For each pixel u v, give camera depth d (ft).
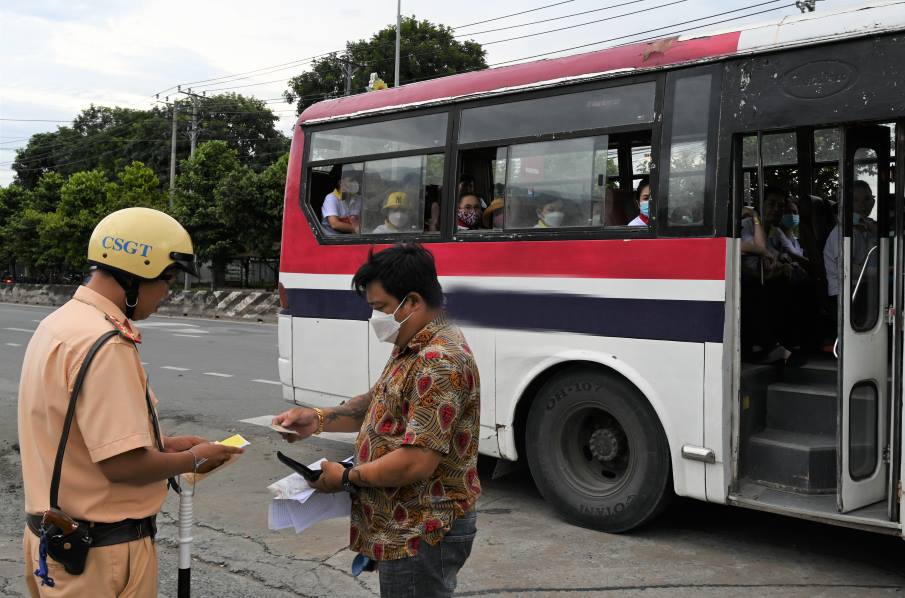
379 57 106.73
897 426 12.88
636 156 17.29
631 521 15.83
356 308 20.59
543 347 16.83
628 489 15.81
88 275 7.84
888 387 14.23
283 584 13.84
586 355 16.14
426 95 19.29
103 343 7.29
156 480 7.58
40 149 184.75
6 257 133.18
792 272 17.90
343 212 21.17
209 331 59.36
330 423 9.20
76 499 7.35
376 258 8.11
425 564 7.95
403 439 7.72
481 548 15.37
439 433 7.65
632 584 13.60
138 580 7.69
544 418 17.10
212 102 153.07
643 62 15.70
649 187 15.55
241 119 153.58
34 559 7.64
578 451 16.99
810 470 14.30
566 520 16.96
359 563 8.30
